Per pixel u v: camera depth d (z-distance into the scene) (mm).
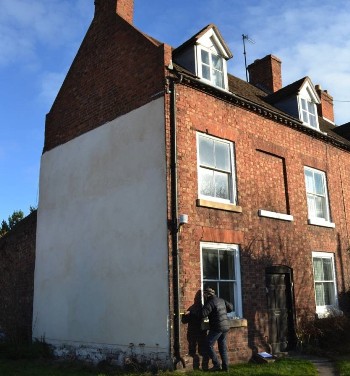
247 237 11688
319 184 15320
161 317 9523
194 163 10883
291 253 13023
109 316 10867
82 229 12430
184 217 9891
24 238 15281
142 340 9844
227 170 11852
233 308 10969
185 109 11078
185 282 9828
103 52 13320
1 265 16234
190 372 8961
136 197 10859
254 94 16156
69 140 13883
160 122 10688
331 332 12289
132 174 11133
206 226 10672
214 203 10891
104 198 11891
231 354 10383
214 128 11672
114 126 12109
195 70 11891
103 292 11219
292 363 10086
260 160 13016
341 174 16344
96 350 11016
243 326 10797
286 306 12547
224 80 12617
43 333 13047
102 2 13945
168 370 9055
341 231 15492
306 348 11938
